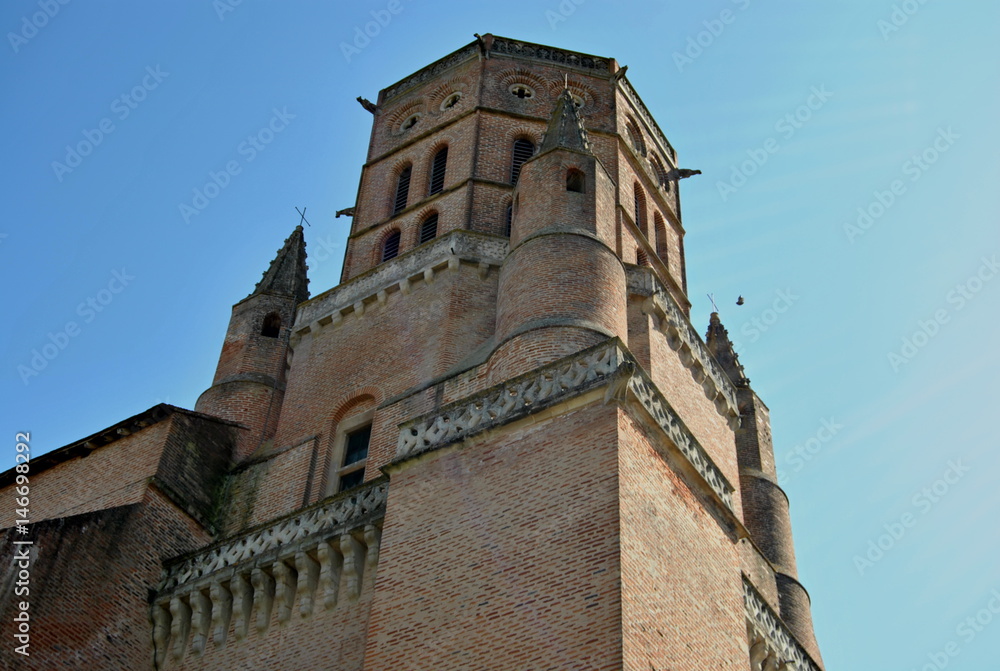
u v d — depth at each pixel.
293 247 40.47
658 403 22.58
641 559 19.53
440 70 42.91
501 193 36.44
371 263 36.78
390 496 22.78
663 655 19.00
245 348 35.84
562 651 18.19
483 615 19.50
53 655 23.86
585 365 22.11
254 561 25.20
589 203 28.55
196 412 30.81
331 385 31.73
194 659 25.00
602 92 41.12
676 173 42.88
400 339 31.47
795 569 36.47
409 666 19.62
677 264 39.62
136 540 26.81
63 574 24.80
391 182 39.84
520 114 39.41
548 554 19.61
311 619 23.80
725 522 24.08
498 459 21.78
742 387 40.91
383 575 21.41
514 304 26.19
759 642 25.22
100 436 30.14
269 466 30.19
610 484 19.92
